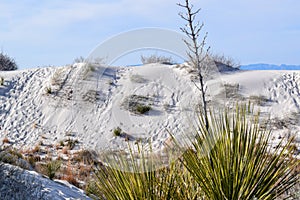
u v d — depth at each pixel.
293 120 22.19
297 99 28.45
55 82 31.09
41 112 28.25
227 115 4.04
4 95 31.38
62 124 25.83
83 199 9.52
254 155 4.02
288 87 30.48
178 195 4.05
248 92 28.91
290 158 4.29
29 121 27.33
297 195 4.68
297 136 18.59
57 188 10.05
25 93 31.38
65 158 18.83
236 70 33.88
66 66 33.19
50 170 12.63
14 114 28.59
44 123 26.62
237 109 4.10
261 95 28.45
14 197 7.46
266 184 4.01
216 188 3.94
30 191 8.01
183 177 4.21
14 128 26.77
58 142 23.02
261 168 4.01
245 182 3.96
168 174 4.04
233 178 3.94
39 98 29.95
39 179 10.24
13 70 36.56
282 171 4.11
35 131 25.78
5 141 24.28
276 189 4.05
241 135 4.02
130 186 3.99
